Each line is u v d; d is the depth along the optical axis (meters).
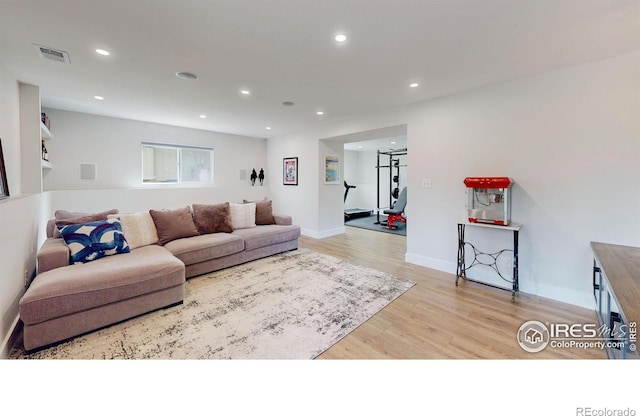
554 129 2.60
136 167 4.86
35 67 2.56
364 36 2.00
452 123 3.30
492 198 2.87
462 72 2.63
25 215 2.30
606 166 2.36
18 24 1.86
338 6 1.67
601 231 2.41
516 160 2.83
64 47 2.18
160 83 2.95
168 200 4.96
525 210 2.79
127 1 1.62
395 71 2.61
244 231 3.99
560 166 2.58
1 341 1.70
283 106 3.83
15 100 2.81
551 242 2.66
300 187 5.80
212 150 5.82
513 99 2.82
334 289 2.88
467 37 2.01
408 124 3.75
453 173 3.32
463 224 2.98
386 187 8.85
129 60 2.41
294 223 5.98
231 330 2.10
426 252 3.63
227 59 2.38
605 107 2.35
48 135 3.72
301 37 2.02
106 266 2.27
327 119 4.63
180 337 2.01
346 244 4.95
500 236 3.00
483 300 2.65
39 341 1.82
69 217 2.81
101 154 4.52
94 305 2.01
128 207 4.52
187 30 1.93
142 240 3.07
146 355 1.80
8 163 2.57
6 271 1.80
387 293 2.79
